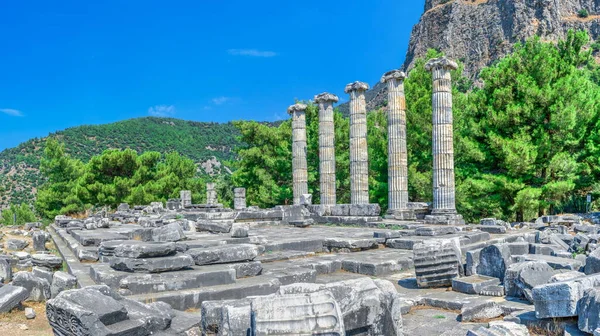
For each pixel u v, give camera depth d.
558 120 25.23
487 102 29.02
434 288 8.76
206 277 7.98
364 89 26.80
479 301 7.11
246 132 41.19
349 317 5.36
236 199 33.16
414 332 6.31
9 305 7.81
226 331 5.14
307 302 4.61
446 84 22.33
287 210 22.58
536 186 27.67
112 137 128.12
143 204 42.12
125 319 5.86
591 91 28.56
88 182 43.19
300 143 30.25
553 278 6.82
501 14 118.31
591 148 27.66
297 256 11.78
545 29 109.06
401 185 25.11
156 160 47.19
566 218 21.92
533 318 6.03
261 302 4.63
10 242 17.36
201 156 131.62
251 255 9.20
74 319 5.51
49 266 11.83
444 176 21.88
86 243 13.35
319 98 28.59
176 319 6.54
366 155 26.83
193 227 16.77
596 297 5.20
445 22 132.12
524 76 26.81
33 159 105.25
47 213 44.62
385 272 10.59
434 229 15.21
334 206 23.36
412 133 31.42
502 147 26.28
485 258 8.73
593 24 106.44
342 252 13.07
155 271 8.05
